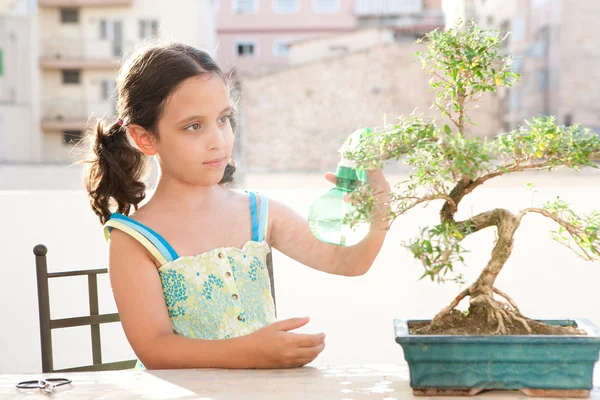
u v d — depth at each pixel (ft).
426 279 7.61
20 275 7.74
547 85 65.62
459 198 2.85
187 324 3.80
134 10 84.07
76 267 7.77
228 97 3.74
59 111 86.28
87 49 86.48
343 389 2.79
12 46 84.17
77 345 7.80
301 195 7.26
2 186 72.79
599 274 7.45
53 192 7.74
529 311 7.53
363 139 2.88
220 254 3.90
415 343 2.62
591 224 2.77
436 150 2.68
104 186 4.16
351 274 3.98
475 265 7.47
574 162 2.71
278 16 107.86
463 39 2.82
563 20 66.03
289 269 7.81
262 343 3.18
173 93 3.62
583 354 2.60
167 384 2.90
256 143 62.75
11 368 7.81
